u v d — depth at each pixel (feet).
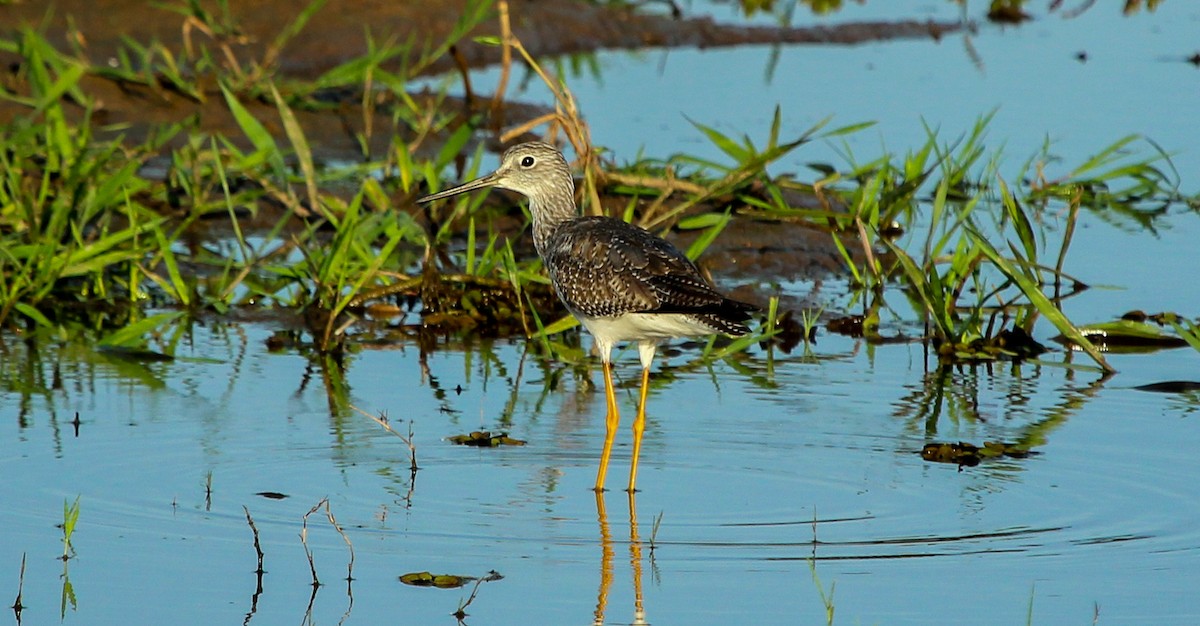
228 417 37.32
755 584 28.32
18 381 39.91
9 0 68.69
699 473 34.32
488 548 30.04
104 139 58.08
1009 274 42.19
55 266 44.80
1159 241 53.26
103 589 27.86
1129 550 29.68
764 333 42.09
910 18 86.43
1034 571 28.73
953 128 63.57
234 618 26.84
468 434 36.70
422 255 51.75
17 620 26.61
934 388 40.24
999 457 34.86
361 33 72.02
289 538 30.27
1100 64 76.07
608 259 35.35
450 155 53.62
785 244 52.11
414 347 44.16
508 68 65.51
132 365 41.65
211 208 51.16
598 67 75.31
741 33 81.51
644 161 55.16
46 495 32.04
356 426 36.94
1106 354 43.37
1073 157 60.44
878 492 32.86
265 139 51.26
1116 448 35.37
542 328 43.55
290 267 47.06
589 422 37.88
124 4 69.67
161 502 31.89
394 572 28.84
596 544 30.30
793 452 35.47
